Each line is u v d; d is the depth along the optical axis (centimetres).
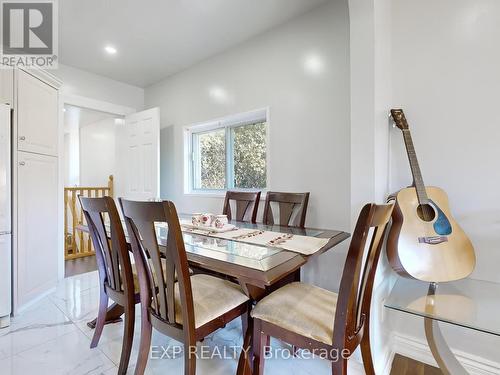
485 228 154
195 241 154
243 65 274
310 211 229
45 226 254
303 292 141
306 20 228
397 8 179
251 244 147
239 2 213
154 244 119
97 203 150
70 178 590
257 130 283
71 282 297
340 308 106
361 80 155
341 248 213
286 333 121
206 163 334
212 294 138
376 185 154
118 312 211
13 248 216
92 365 160
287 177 243
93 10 218
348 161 208
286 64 241
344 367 108
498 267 151
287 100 242
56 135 271
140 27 244
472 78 156
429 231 148
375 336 151
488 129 152
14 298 216
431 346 159
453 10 161
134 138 364
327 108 218
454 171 162
